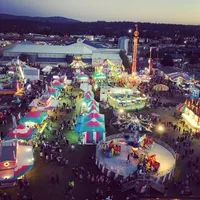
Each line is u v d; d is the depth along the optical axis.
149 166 29.55
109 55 108.12
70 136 39.62
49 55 105.75
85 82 74.25
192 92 65.06
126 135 38.47
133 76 65.94
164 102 59.62
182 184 28.23
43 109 46.03
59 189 27.09
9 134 33.28
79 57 97.12
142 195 25.39
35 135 36.50
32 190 26.75
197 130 42.94
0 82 61.19
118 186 27.50
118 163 31.44
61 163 31.62
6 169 26.42
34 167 30.88
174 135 41.56
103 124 38.56
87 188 27.31
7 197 25.06
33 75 71.75
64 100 58.00
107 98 58.19
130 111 52.31
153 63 111.38
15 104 52.66
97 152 33.88
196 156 34.97
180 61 127.81
